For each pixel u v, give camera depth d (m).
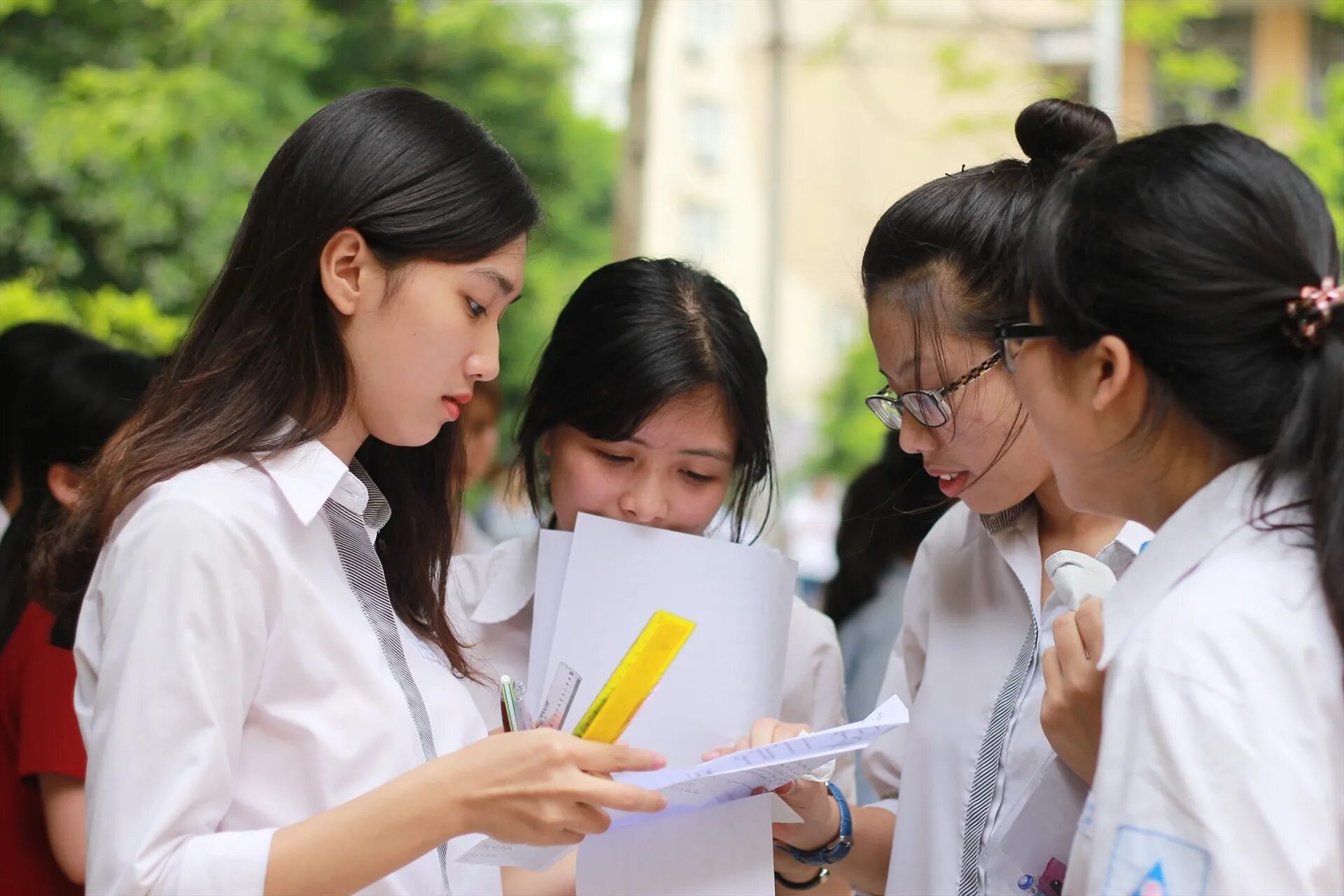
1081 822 1.51
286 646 1.80
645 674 1.76
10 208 9.43
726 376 2.30
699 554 2.17
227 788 1.71
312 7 11.24
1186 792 1.34
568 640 2.16
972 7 12.61
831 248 16.47
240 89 9.90
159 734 1.65
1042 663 2.04
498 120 12.68
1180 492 1.56
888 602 3.62
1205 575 1.46
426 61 12.17
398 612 2.13
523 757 1.66
